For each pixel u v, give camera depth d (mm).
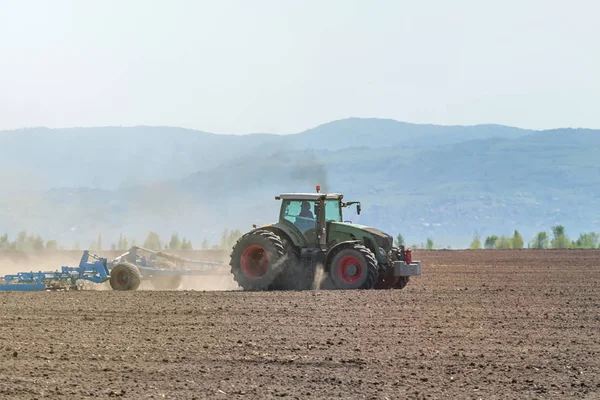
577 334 42875
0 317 48469
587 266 97625
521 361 36469
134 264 68375
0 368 34750
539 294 61250
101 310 51250
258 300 56250
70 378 33188
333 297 58031
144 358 36812
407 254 68500
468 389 31844
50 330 43906
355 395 30969
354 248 64812
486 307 52844
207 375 33844
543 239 187125
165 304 54125
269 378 33406
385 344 40031
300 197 67562
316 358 36875
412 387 32125
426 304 54281
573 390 31781
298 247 66750
